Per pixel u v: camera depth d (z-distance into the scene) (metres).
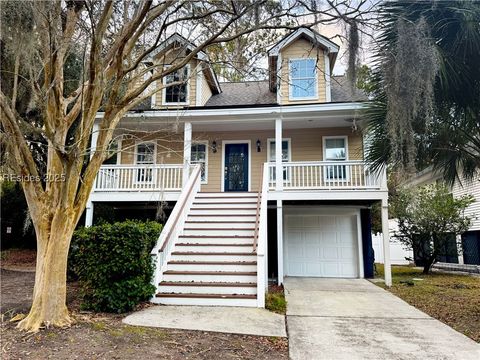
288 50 11.96
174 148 12.56
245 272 6.84
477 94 5.61
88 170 5.21
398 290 8.71
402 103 5.12
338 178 10.34
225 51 9.27
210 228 8.52
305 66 11.86
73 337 4.29
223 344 4.34
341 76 12.40
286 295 7.93
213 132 12.70
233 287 6.56
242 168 12.44
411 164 5.34
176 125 8.48
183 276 6.90
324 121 11.14
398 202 13.38
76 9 5.44
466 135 6.06
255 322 5.31
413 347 4.41
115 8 6.25
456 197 15.19
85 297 5.76
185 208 8.98
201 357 3.89
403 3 5.64
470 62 5.54
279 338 4.69
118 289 5.65
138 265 5.76
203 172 12.49
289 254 11.69
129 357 3.78
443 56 5.44
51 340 4.17
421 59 4.85
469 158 6.35
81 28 5.99
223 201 9.91
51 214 4.95
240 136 12.61
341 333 5.00
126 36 5.20
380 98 6.62
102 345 4.08
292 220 11.86
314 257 11.60
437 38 5.64
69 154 4.67
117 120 5.54
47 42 5.14
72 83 9.39
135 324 4.99
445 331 5.12
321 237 11.68
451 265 13.91
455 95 5.68
